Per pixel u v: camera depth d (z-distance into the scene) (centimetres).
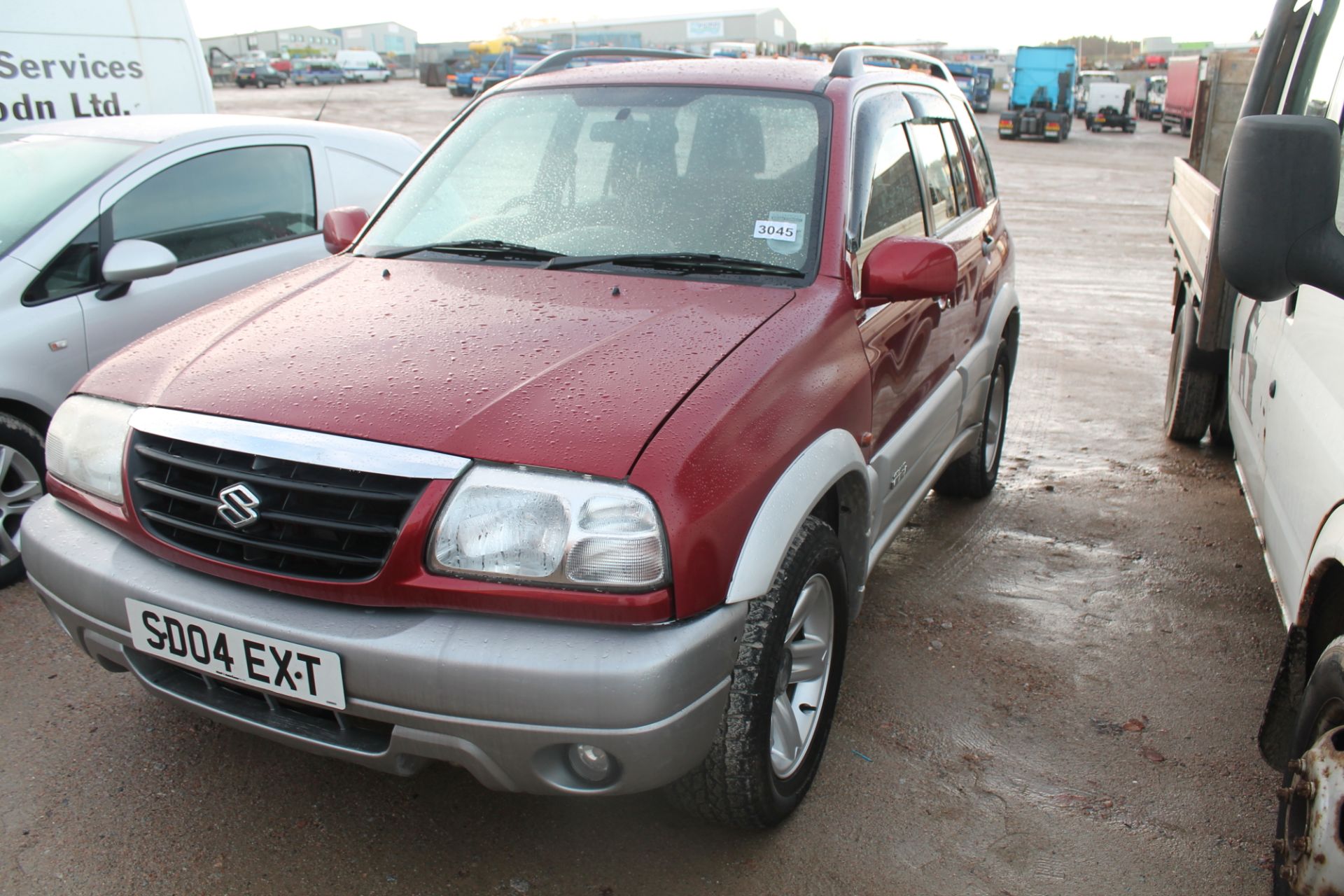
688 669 186
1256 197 162
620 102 309
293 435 197
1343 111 263
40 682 298
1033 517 446
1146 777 270
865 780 264
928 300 315
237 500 198
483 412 196
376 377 210
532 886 225
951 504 459
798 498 212
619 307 243
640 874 230
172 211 422
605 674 179
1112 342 766
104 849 232
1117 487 483
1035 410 603
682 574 187
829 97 294
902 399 298
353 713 191
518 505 185
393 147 539
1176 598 373
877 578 382
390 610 192
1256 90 289
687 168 286
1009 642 338
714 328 231
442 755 190
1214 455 531
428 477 188
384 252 296
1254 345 341
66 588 219
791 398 221
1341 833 178
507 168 307
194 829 239
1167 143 3241
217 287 430
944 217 359
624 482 185
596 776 195
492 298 252
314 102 3538
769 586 204
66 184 403
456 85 4003
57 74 608
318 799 251
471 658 182
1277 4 287
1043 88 3161
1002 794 261
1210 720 296
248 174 457
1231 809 258
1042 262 1090
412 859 232
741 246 268
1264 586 383
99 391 230
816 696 251
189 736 274
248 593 201
